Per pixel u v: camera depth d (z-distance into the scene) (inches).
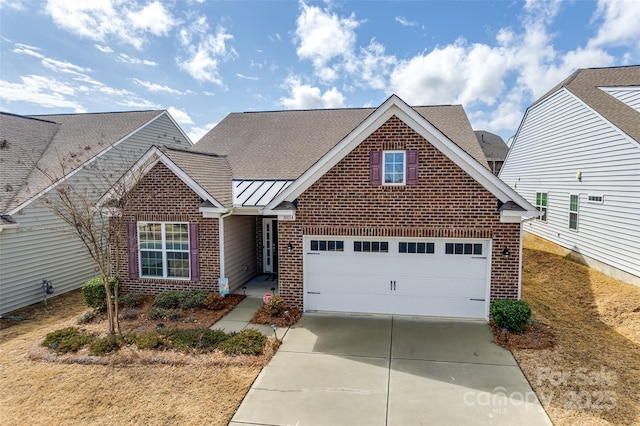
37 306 509.4
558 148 749.3
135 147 735.7
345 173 425.7
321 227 436.1
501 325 378.6
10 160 581.6
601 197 600.1
